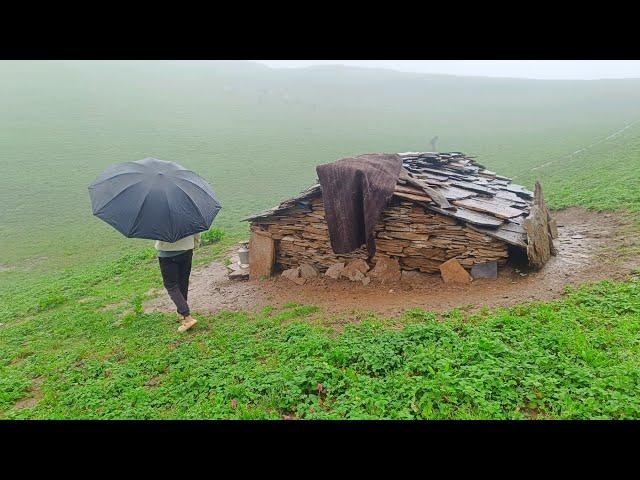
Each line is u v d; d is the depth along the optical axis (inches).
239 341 311.6
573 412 179.8
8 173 1441.9
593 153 1206.3
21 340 405.4
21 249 962.1
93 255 900.0
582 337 235.0
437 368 224.5
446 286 375.9
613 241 421.7
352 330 296.7
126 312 441.7
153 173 332.5
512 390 198.2
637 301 280.2
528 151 1567.4
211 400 226.8
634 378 193.0
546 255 386.0
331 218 407.2
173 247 339.9
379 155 440.5
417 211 401.7
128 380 269.9
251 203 1263.5
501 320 275.3
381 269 415.2
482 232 374.3
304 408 206.1
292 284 446.0
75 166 1539.1
